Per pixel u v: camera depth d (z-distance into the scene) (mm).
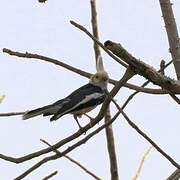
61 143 8719
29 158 8711
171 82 7359
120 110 8438
